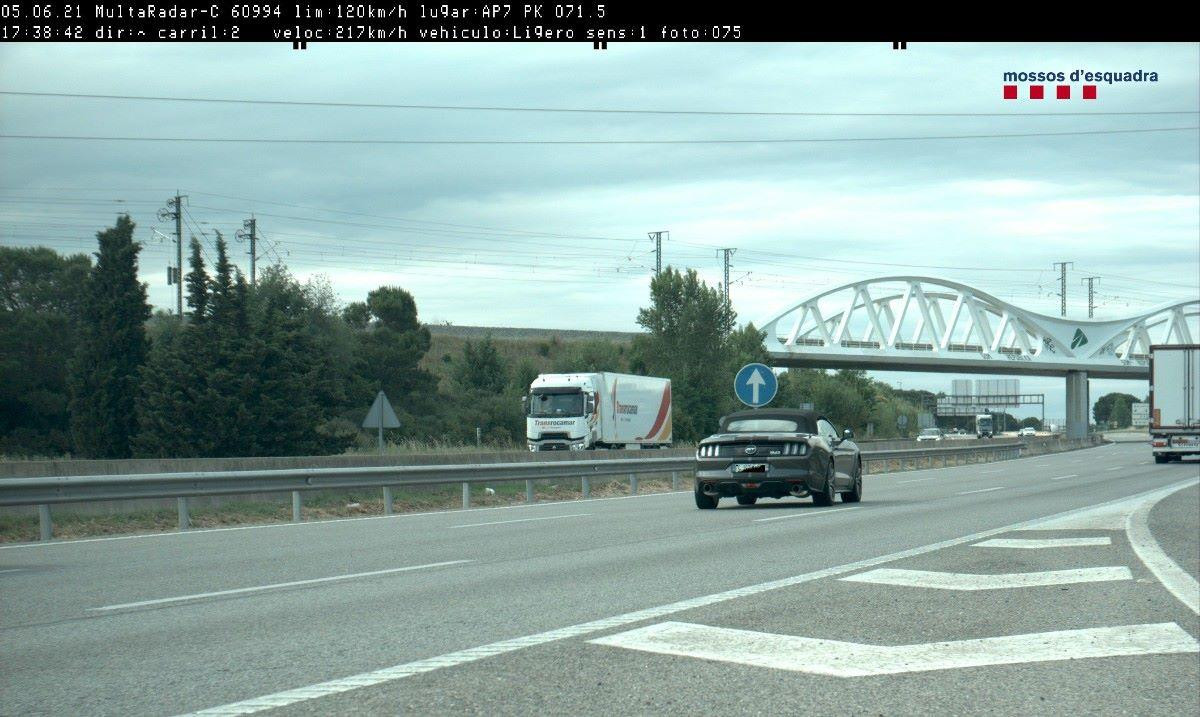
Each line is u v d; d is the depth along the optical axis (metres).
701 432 74.19
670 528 15.12
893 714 5.18
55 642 6.94
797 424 19.36
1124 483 28.06
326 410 47.94
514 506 20.88
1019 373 120.06
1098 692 5.61
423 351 80.25
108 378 48.09
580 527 15.40
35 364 59.06
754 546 12.56
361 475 19.38
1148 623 7.52
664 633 7.11
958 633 7.14
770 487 18.56
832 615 7.81
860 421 109.06
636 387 49.41
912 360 104.12
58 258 66.75
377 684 5.73
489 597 8.71
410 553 12.02
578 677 5.88
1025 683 5.79
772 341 98.25
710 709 5.25
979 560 11.09
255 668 6.14
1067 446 81.94
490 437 65.62
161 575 10.20
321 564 11.02
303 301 61.84
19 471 15.66
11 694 5.58
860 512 18.02
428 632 7.20
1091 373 121.00
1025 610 8.05
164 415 44.44
